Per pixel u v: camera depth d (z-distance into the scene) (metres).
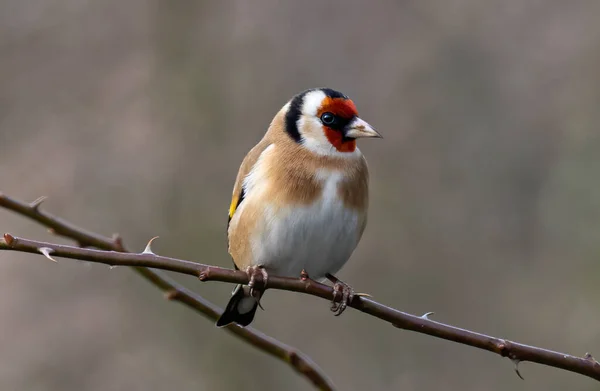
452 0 14.38
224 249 12.56
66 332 12.43
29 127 13.72
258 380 11.80
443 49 14.20
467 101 13.91
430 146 13.65
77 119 13.69
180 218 12.76
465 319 12.52
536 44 14.20
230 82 13.43
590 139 13.27
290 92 13.75
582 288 12.27
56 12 14.20
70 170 13.31
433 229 13.09
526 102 13.84
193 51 13.51
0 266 12.91
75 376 12.19
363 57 14.14
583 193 12.91
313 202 7.44
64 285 12.78
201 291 12.17
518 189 13.33
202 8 13.60
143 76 13.84
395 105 13.91
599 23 14.20
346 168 7.57
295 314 12.59
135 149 13.34
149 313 12.34
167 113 13.29
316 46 14.12
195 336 12.05
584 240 12.66
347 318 12.53
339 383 12.20
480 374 12.10
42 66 14.04
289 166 7.49
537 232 12.96
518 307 12.43
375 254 12.96
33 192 13.14
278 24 14.07
